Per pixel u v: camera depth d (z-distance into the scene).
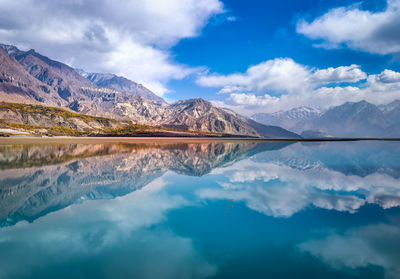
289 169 33.62
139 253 10.83
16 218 14.90
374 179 26.70
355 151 69.12
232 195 20.06
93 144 90.50
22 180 25.27
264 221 14.39
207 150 68.62
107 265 9.80
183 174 29.50
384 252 10.98
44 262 10.07
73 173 29.52
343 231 13.08
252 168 34.56
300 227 13.62
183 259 10.29
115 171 31.23
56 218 14.90
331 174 29.88
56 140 119.25
